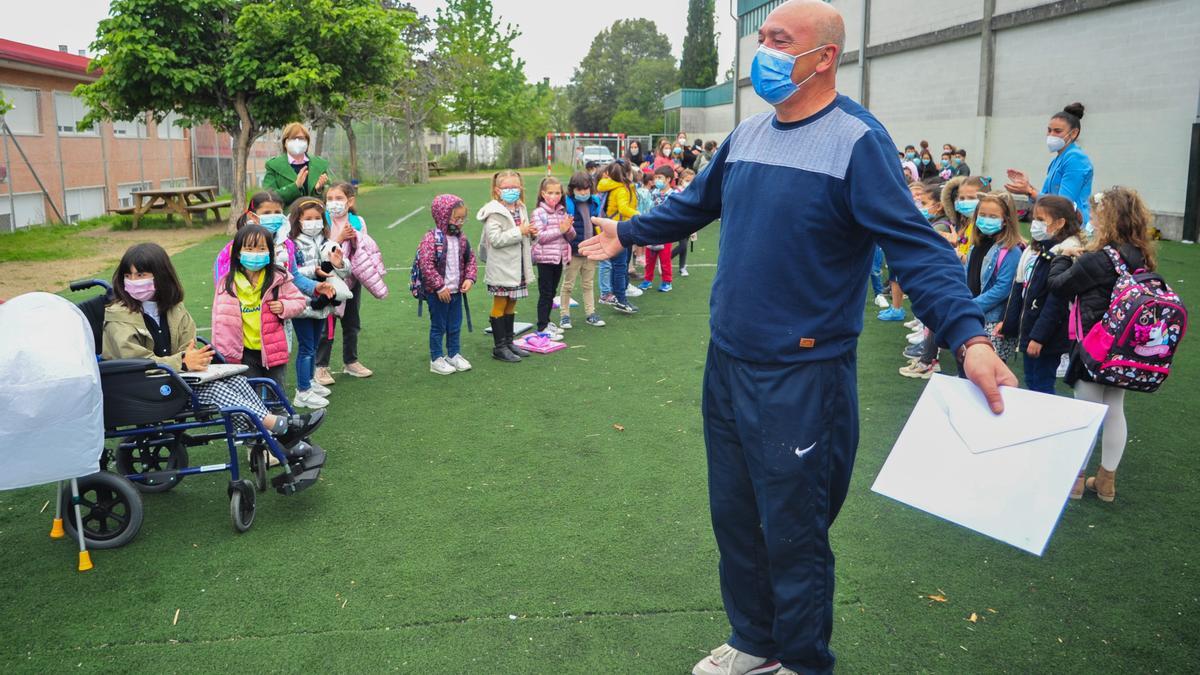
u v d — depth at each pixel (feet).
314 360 20.27
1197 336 25.27
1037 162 58.75
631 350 24.82
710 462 8.86
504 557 12.47
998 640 10.35
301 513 14.02
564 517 13.83
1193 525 13.35
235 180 53.72
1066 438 6.29
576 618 10.84
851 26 84.64
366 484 15.21
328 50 52.39
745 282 7.92
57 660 10.02
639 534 13.19
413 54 113.70
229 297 16.34
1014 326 17.06
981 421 6.71
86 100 49.37
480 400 20.08
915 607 11.09
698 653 10.09
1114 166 51.60
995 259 18.49
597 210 28.32
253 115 52.42
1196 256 40.57
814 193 7.54
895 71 76.59
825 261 7.72
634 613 10.96
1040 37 57.52
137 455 16.76
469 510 14.11
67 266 40.78
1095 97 52.95
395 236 52.60
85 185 64.69
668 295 33.32
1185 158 46.57
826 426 7.95
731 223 8.12
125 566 12.28
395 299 32.65
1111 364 13.07
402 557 12.50
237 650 10.19
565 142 195.83
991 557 12.41
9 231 54.03
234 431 13.97
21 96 57.57
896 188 7.36
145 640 10.41
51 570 12.17
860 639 10.37
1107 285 13.32
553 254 25.67
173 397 13.00
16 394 10.76
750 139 8.17
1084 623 10.71
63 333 11.30
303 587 11.66
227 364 15.48
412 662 9.93
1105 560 12.28
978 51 64.28
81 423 11.16
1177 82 46.88
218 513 14.07
